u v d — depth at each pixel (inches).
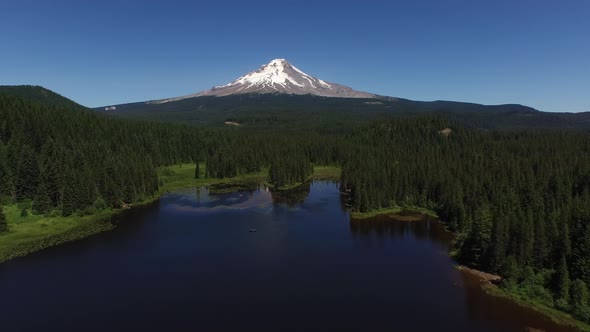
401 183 6328.7
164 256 4074.8
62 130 7770.7
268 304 3093.0
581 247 3257.9
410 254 4175.7
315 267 3811.5
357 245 4456.2
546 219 3954.2
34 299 3147.1
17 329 2723.9
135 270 3713.1
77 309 2997.0
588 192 5152.6
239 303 3102.9
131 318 2876.5
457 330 2765.7
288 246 4402.1
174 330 2731.3
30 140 6879.9
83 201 5600.4
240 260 3976.4
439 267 3823.8
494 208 4426.7
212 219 5502.0
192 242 4512.8
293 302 3127.5
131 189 6333.7
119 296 3203.7
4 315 2903.5
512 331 2751.0
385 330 2760.8
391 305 3095.5
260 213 5851.4
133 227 5088.6
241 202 6574.8
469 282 3496.6
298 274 3644.2
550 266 3454.7
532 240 3555.6
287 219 5526.6
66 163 6122.1
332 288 3368.6
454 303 3127.5
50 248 4286.4
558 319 2883.9
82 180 5684.1
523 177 6087.6
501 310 3019.2
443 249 4335.6
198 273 3651.6
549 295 3139.8
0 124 7022.6
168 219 5487.2
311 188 7849.4
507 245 3617.1
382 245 4461.1
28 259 3971.5
